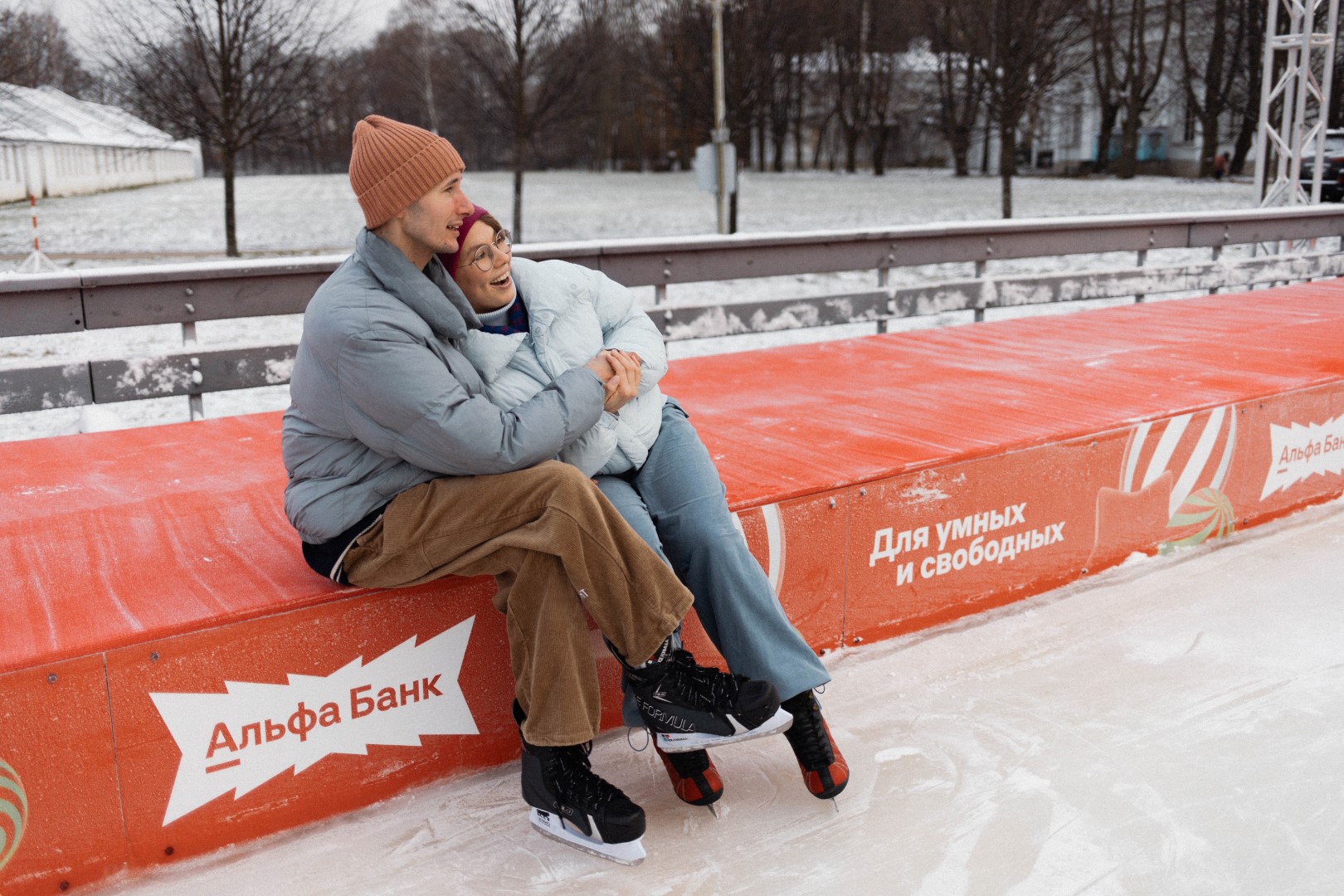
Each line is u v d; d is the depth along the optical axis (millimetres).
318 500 2143
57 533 2684
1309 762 2531
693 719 2160
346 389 1988
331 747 2299
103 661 2000
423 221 1995
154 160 60125
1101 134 46094
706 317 5750
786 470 3055
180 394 4496
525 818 2365
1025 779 2477
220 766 2168
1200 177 41406
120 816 2076
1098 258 14992
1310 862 2170
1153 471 3707
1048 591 3541
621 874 2164
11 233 22125
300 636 2207
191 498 2998
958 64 35750
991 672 3006
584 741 2123
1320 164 12609
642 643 2121
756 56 27469
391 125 1980
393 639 2320
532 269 2322
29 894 2014
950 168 59219
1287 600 3467
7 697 1917
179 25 16047
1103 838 2252
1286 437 4121
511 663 2238
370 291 1991
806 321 6113
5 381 4113
